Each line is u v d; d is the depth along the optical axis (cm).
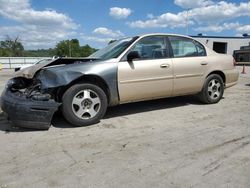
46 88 446
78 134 435
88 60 507
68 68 460
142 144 388
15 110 425
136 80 511
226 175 296
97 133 438
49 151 368
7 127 478
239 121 496
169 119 515
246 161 329
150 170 310
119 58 501
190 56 588
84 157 347
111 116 539
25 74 511
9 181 291
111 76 485
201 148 371
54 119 520
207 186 275
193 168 313
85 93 468
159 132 440
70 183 285
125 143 393
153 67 527
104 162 332
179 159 338
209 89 625
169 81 551
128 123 492
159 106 619
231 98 718
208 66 609
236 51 3834
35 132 447
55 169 316
